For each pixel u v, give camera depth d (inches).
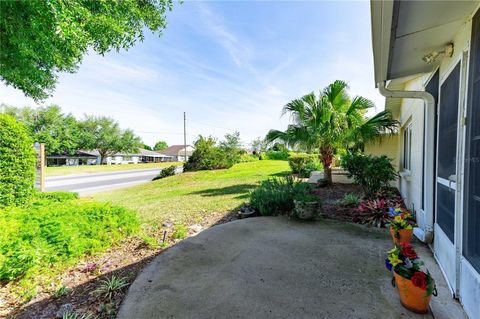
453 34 82.3
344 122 255.1
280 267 96.4
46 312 72.6
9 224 111.4
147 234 141.4
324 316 67.5
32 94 238.4
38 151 294.0
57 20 122.0
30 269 88.8
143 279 88.5
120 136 1494.8
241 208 190.1
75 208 142.6
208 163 620.4
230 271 93.8
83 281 89.9
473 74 66.7
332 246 116.2
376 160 204.7
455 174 78.2
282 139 288.7
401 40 86.0
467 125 69.3
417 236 122.3
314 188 282.7
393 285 75.2
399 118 264.7
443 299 73.8
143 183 500.4
